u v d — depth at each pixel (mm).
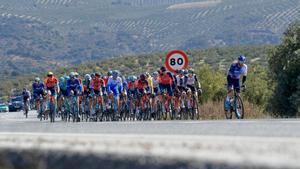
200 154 11438
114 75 58469
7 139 16094
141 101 57094
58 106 60656
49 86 57438
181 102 53000
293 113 62094
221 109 56438
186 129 24156
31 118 71625
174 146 13117
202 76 79125
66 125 34688
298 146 13141
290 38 65375
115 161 11305
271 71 66562
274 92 64562
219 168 10219
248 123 27641
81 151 11969
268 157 10867
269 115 54750
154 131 23359
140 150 12188
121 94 58500
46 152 12188
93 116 58375
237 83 42594
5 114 100250
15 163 12391
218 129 23203
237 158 10594
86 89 58875
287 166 9891
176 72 53188
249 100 76188
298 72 62906
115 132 23406
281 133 19391
